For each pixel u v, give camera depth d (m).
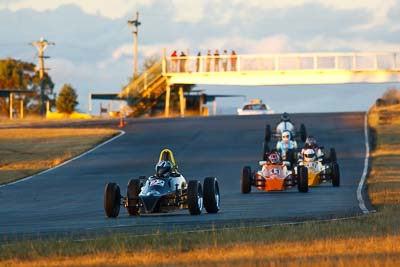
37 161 170.25
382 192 98.38
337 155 165.62
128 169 154.25
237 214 82.19
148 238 59.56
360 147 177.62
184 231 64.38
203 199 83.00
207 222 73.94
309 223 65.75
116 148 189.00
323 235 58.88
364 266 45.44
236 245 54.78
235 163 157.00
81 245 57.12
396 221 66.94
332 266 45.66
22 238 65.12
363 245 53.91
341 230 61.16
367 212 78.69
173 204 80.69
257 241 56.53
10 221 83.38
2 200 112.69
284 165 111.62
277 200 98.06
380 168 139.25
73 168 158.75
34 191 124.12
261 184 108.94
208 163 157.62
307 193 106.69
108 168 156.62
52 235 66.25
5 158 177.38
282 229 62.75
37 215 89.62
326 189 112.31
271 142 191.38
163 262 49.09
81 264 49.69
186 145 189.88
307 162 117.19
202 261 48.91
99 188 124.56
